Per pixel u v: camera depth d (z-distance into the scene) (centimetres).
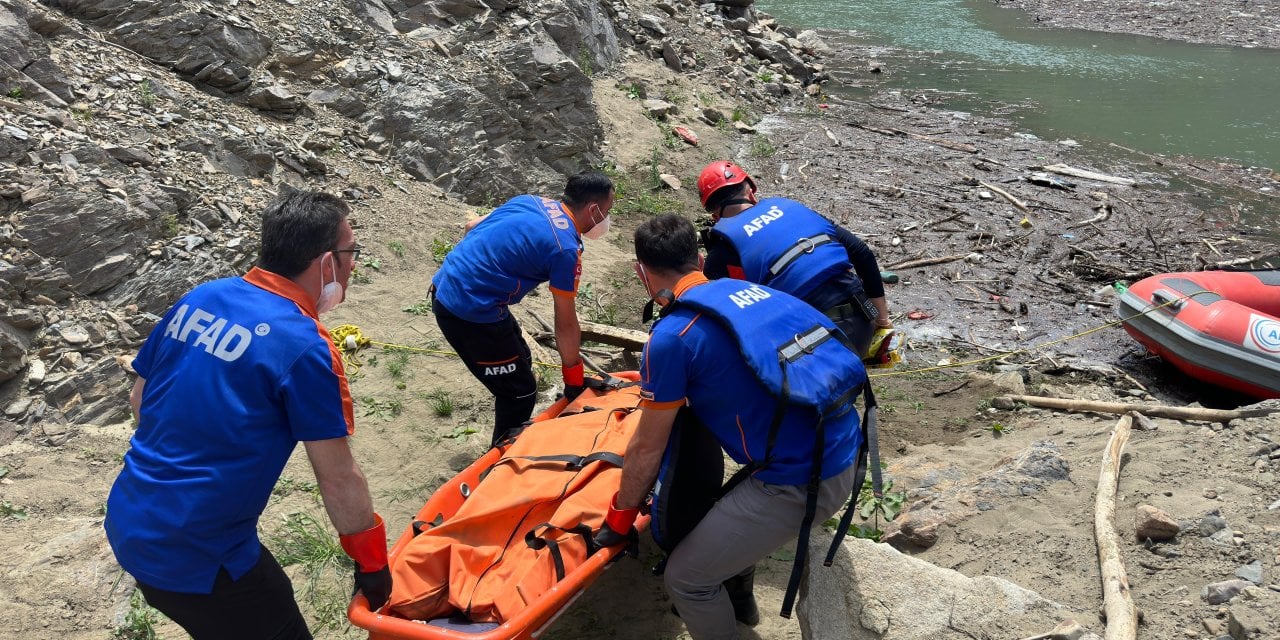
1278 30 2144
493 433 523
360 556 292
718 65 1532
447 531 363
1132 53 1967
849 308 444
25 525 439
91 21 790
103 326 572
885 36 2112
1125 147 1355
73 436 511
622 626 403
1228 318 697
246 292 275
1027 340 800
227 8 862
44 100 689
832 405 312
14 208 580
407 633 312
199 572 267
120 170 663
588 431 423
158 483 263
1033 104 1577
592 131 1087
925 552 440
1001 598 354
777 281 436
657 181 1085
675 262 334
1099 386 714
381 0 1025
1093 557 404
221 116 789
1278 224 1073
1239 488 430
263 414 265
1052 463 473
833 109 1521
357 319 678
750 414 313
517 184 976
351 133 889
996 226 1051
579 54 1244
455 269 459
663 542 343
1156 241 1016
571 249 449
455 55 1015
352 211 798
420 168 905
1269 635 328
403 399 584
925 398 664
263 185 767
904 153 1302
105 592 399
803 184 1166
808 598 361
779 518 321
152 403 274
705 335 313
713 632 349
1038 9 2425
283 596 294
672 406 316
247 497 268
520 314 723
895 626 348
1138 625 359
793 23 2225
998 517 445
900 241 998
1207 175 1241
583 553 350
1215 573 377
